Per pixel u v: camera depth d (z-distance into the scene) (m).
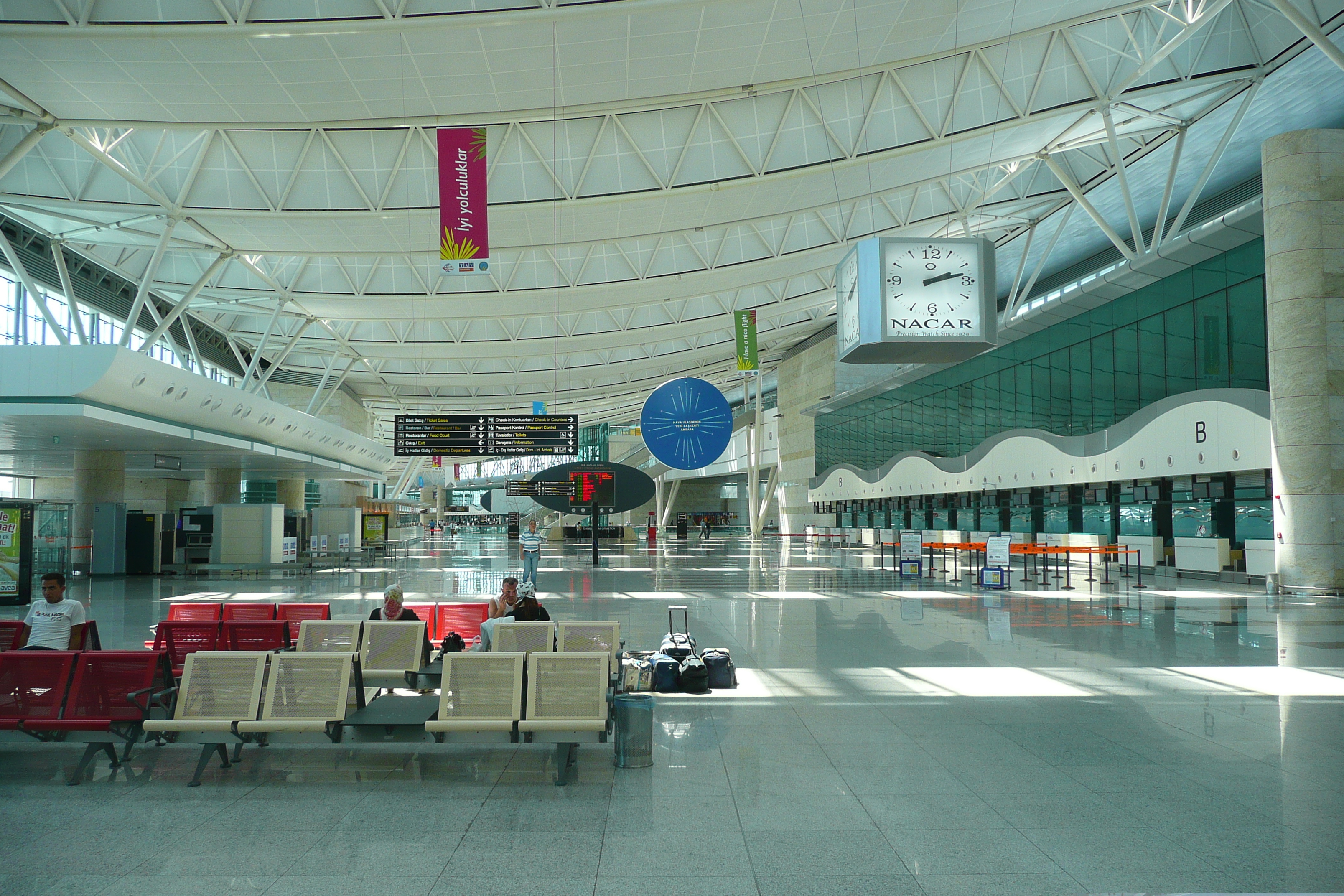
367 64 19.62
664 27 19.14
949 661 11.23
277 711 6.45
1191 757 6.73
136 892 4.32
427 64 19.78
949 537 41.62
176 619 10.90
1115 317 31.28
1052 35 24.06
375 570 31.14
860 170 27.62
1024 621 15.41
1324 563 19.34
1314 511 19.39
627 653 10.05
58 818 5.41
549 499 35.66
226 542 28.77
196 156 26.09
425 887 4.37
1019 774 6.29
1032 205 34.59
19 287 30.84
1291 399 19.72
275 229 28.88
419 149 26.73
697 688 9.26
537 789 6.00
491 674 6.48
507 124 26.17
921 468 46.44
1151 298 29.19
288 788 6.04
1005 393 39.84
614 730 7.11
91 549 27.69
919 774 6.30
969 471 40.78
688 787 6.03
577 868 4.61
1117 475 29.14
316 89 20.58
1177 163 26.52
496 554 44.19
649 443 28.33
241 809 5.59
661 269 40.97
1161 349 28.62
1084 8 21.06
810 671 10.57
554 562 36.78
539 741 6.18
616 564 34.84
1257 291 24.22
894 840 5.00
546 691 6.45
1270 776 6.21
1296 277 19.64
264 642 8.79
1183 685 9.59
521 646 8.49
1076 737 7.36
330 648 8.59
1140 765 6.52
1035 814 5.45
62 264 28.97
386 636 8.60
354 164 26.94
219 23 17.50
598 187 27.89
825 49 20.98
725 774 6.32
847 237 38.19
